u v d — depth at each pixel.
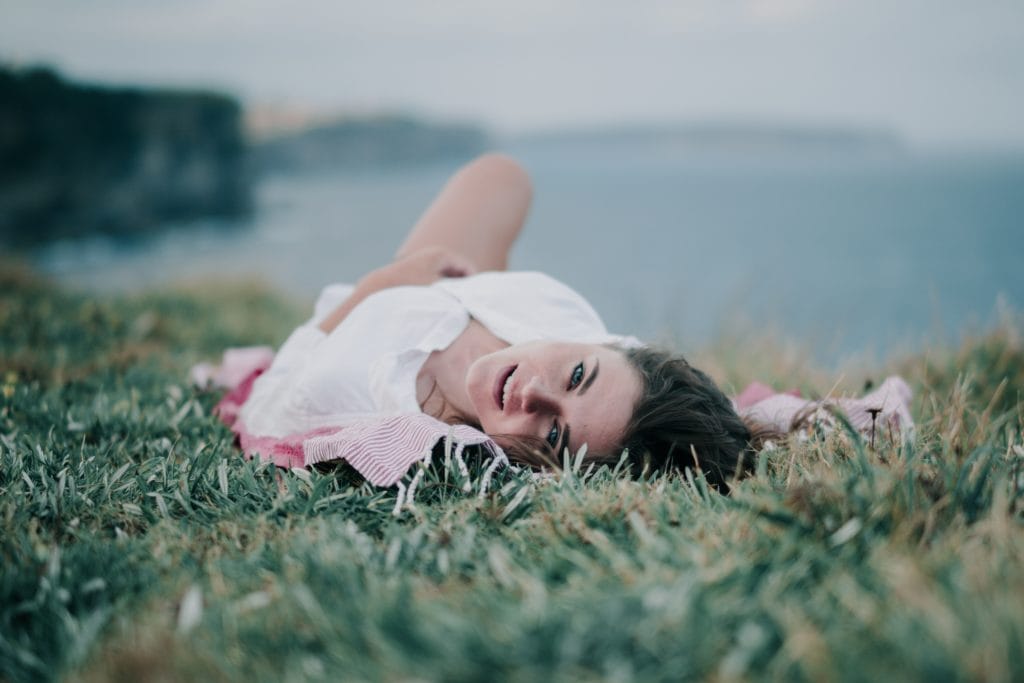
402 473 1.69
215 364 3.84
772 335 3.91
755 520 1.32
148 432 2.25
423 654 0.99
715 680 0.95
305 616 1.17
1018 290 18.84
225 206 39.00
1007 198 72.88
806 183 113.06
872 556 1.17
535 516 1.54
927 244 35.12
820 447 1.77
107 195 31.55
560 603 1.11
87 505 1.64
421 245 2.99
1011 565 1.12
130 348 3.71
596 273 23.41
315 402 2.32
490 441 1.82
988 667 0.88
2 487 1.72
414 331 2.40
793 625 1.00
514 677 0.94
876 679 0.90
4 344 3.43
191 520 1.60
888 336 3.48
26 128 28.92
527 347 2.10
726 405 2.11
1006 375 2.91
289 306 6.42
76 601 1.28
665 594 1.05
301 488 1.66
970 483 1.42
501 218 3.08
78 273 17.91
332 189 86.44
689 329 4.63
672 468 1.98
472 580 1.33
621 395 2.00
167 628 1.16
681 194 92.56
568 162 183.62
